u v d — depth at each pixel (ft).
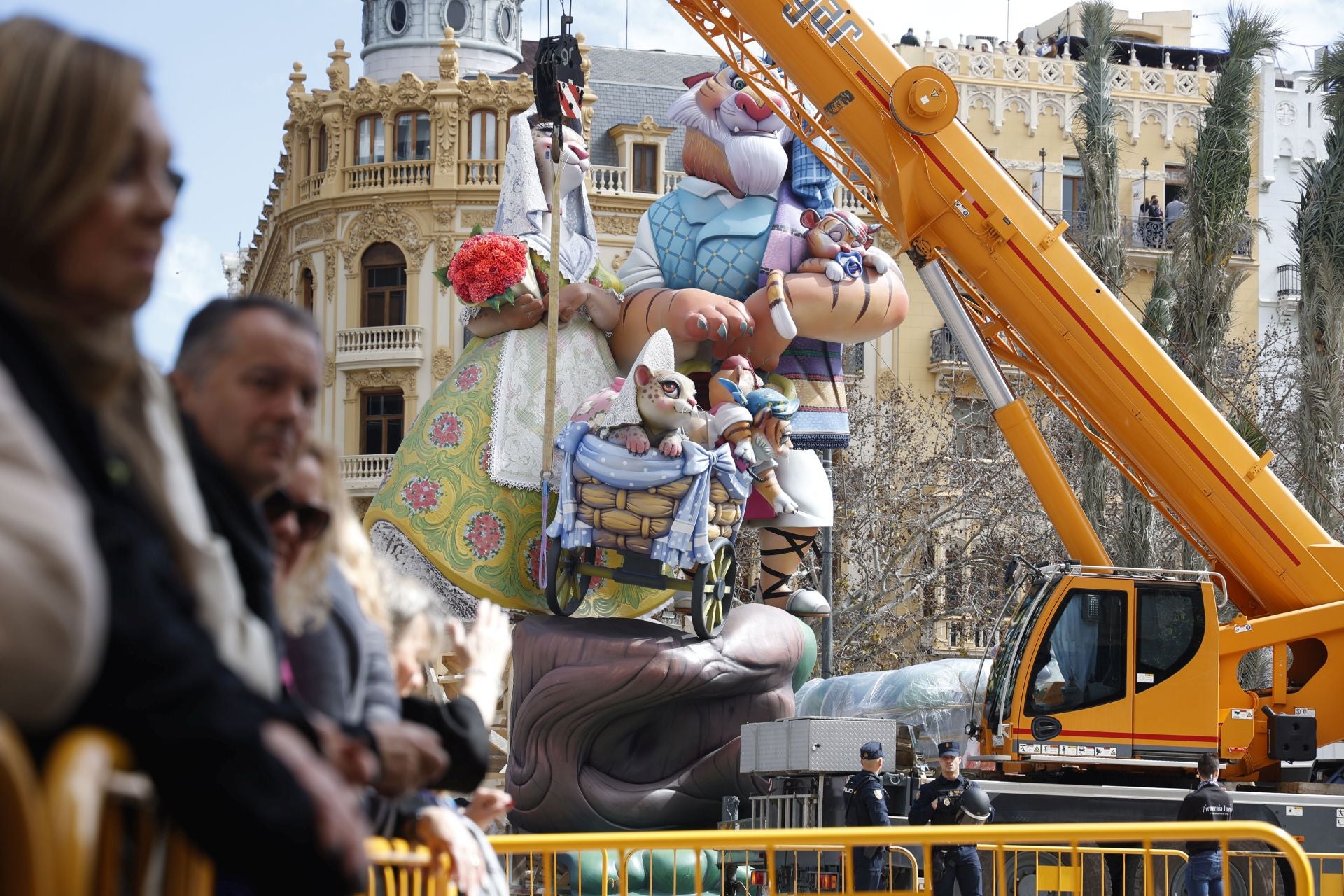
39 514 5.49
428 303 142.10
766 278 64.28
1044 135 159.84
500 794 14.79
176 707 6.11
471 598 60.13
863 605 115.14
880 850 43.50
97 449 6.31
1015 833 20.11
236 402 8.59
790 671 60.08
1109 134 97.81
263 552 8.29
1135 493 88.07
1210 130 91.40
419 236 142.51
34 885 5.49
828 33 51.83
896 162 51.29
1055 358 50.62
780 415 61.72
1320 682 48.29
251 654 7.61
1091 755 47.39
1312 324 89.30
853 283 64.23
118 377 6.76
